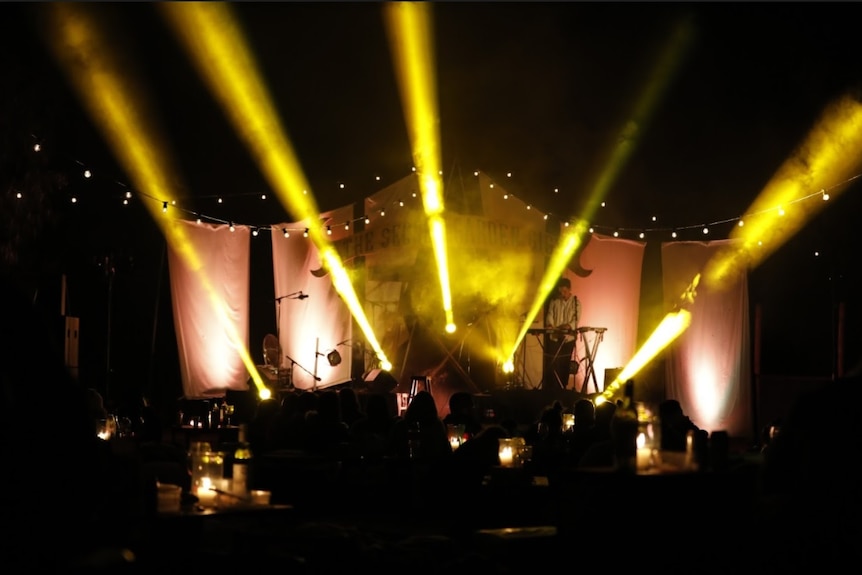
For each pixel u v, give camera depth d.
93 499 2.99
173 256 17.62
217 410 14.54
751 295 19.08
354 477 9.62
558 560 5.40
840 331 17.86
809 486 4.37
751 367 18.75
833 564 4.27
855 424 4.34
